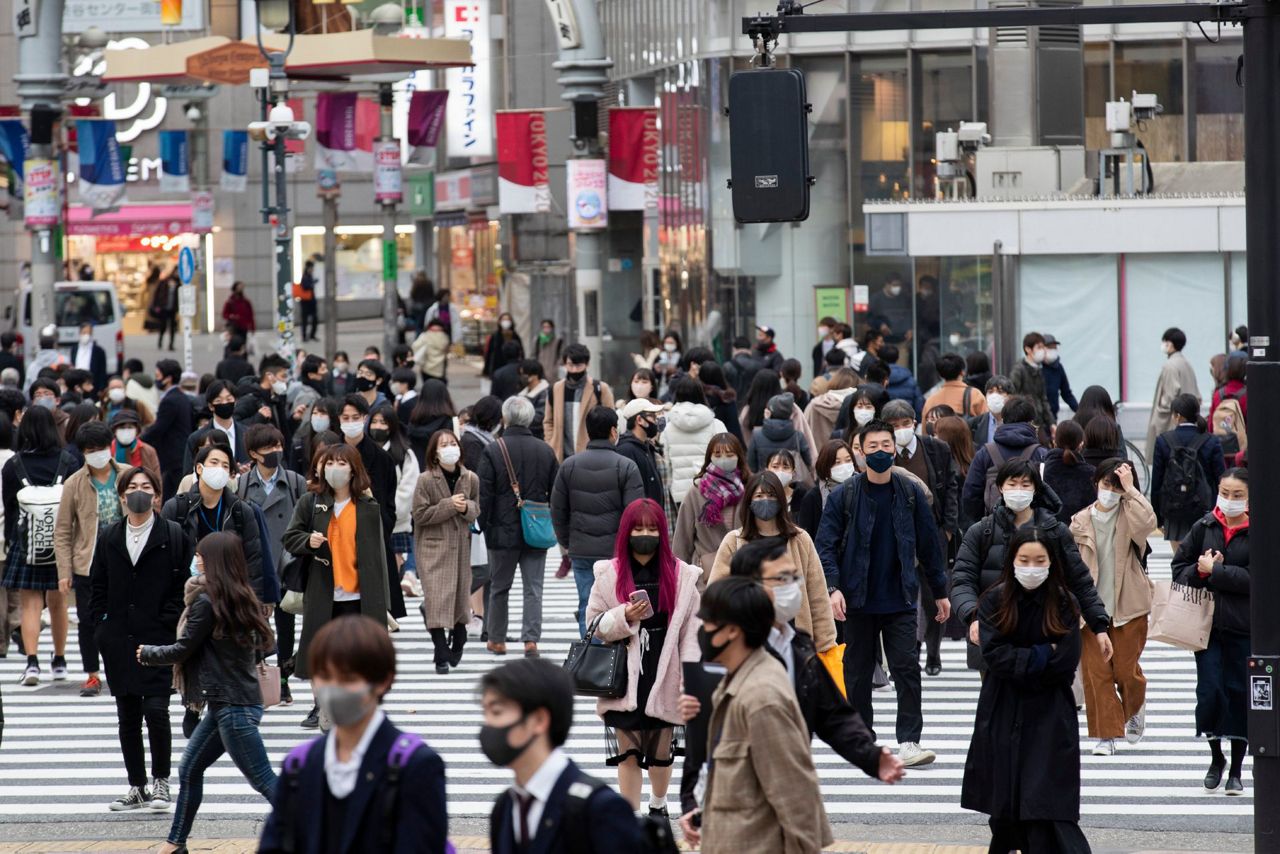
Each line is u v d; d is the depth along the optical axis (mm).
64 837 33031
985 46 106812
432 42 106938
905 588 37188
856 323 99938
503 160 96688
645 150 91812
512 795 16875
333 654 17391
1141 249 84750
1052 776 27344
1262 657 26828
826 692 22812
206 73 107438
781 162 32094
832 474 42312
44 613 60562
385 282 122062
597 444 47812
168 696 35094
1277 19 26531
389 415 48750
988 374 62844
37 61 106625
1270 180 26547
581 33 88750
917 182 108375
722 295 112688
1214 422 61125
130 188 185500
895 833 32781
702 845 20922
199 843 31984
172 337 167875
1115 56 109875
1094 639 38031
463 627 49094
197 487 40812
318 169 119125
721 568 33844
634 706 31297
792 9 31938
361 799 17453
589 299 91250
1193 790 35875
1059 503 34656
